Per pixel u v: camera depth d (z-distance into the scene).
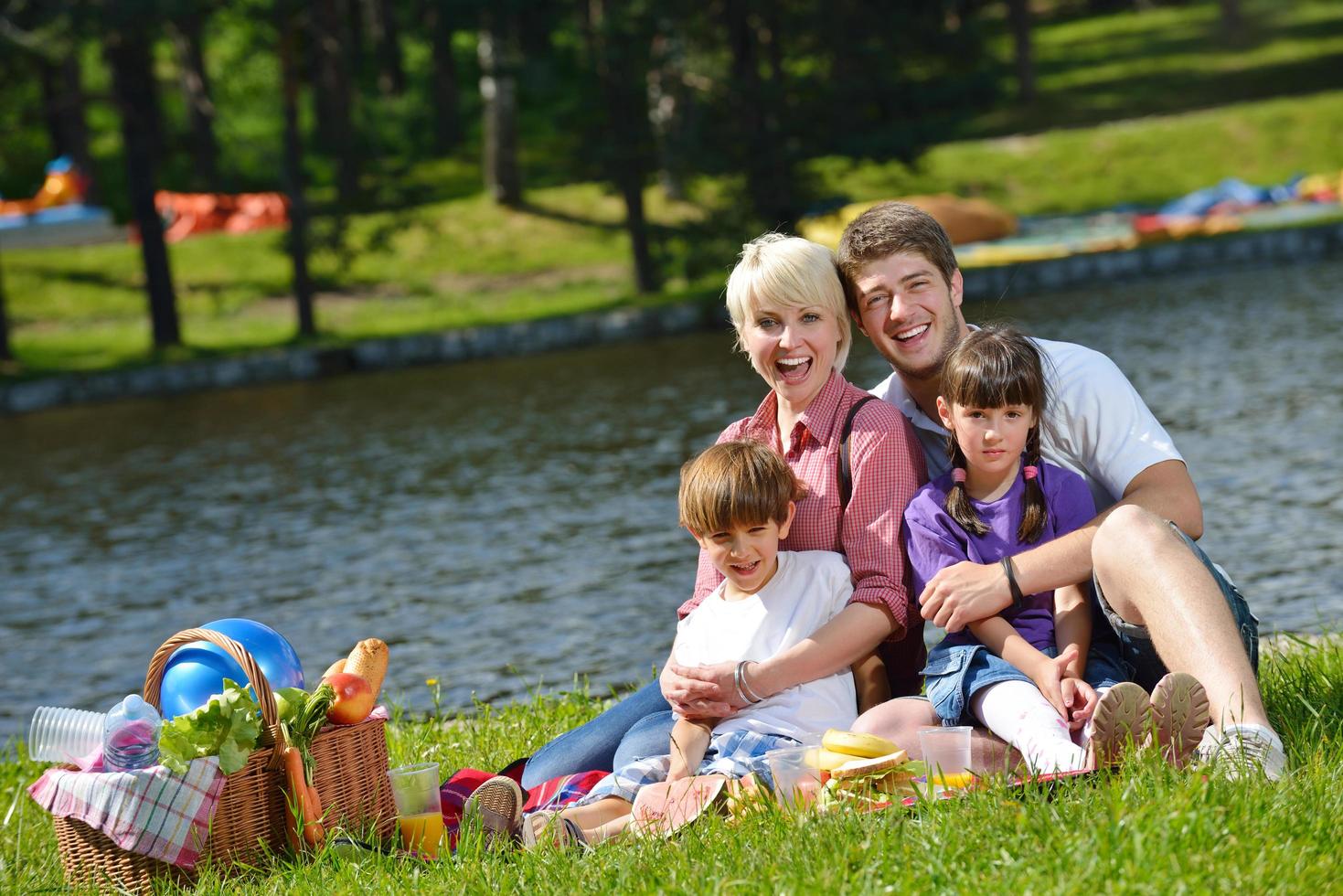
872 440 4.63
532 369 27.23
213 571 13.54
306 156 44.28
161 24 30.73
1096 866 3.13
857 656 4.45
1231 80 49.94
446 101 47.91
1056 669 4.10
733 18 32.62
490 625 10.52
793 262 4.67
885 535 4.57
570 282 35.78
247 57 49.12
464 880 3.80
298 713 4.36
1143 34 59.06
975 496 4.52
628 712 4.96
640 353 27.97
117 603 12.68
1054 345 4.75
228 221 40.09
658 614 10.37
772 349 4.71
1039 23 65.12
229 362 29.22
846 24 32.19
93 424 25.44
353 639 10.62
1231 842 3.21
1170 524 4.09
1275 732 3.89
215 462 20.11
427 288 36.19
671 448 17.69
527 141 47.69
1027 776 3.80
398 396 25.41
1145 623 4.06
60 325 34.00
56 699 10.05
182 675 4.57
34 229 38.03
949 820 3.53
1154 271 30.91
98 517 16.89
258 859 4.28
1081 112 48.56
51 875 4.73
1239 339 21.42
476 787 4.81
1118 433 4.62
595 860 3.77
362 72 53.62
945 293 4.76
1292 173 40.44
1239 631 4.09
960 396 4.41
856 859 3.41
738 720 4.43
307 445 20.80
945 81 32.84
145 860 4.25
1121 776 3.60
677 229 33.25
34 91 37.84
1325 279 27.67
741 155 32.25
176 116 46.91
